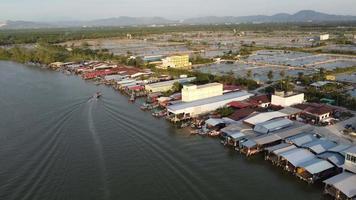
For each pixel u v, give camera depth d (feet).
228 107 287.69
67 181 176.96
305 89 346.33
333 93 320.50
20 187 171.22
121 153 211.00
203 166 192.34
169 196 162.09
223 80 388.98
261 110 276.62
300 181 175.11
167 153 209.97
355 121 250.98
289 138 211.00
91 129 254.47
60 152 213.05
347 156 168.76
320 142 204.03
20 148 220.43
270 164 194.29
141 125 263.49
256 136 219.00
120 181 176.76
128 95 364.38
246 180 176.65
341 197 154.61
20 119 281.54
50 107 317.42
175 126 261.24
